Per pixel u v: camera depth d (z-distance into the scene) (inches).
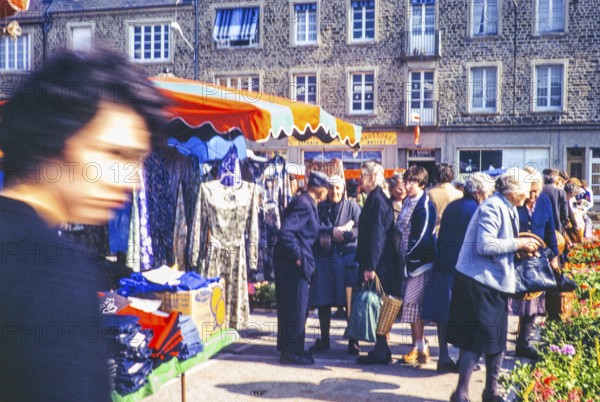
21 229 42.4
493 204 191.8
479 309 187.5
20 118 46.2
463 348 189.8
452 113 1120.2
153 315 173.2
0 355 39.3
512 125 1101.7
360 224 254.5
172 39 1144.8
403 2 1123.3
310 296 279.4
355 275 279.7
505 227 189.9
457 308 191.9
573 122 1083.9
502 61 1104.8
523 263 221.5
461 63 1117.1
